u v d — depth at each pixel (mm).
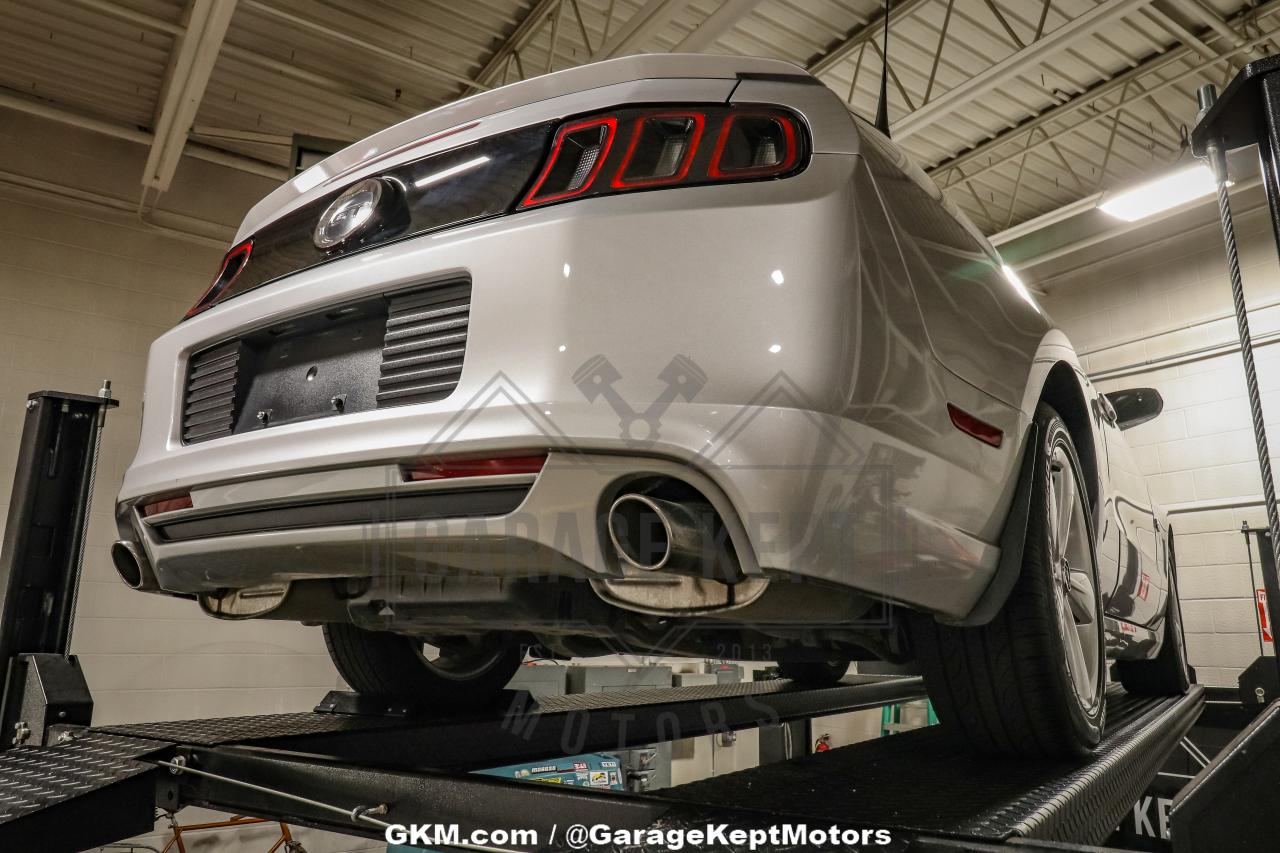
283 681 6418
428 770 1168
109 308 6324
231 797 1354
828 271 1044
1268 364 7703
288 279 1352
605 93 1204
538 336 1046
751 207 1064
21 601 2053
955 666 1414
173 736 1601
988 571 1323
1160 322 8336
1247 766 698
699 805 953
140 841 5344
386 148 1391
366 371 1239
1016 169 8008
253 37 5840
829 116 1173
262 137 6320
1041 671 1366
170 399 1484
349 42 5719
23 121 6250
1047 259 8625
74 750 1526
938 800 1117
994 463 1349
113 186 6484
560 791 1027
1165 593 3031
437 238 1180
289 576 1324
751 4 4680
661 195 1087
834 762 1474
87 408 2232
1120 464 2490
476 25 5832
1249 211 7895
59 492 2160
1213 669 7680
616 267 1049
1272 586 4484
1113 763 1468
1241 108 932
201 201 6773
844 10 5816
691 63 1209
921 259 1255
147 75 6047
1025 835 936
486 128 1266
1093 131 7422
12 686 1981
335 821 1200
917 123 5805
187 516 1348
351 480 1127
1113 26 6098
